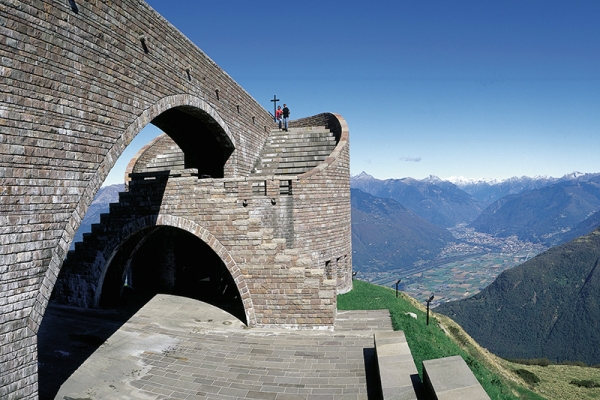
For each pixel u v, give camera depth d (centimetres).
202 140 2238
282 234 1900
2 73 832
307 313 1475
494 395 1340
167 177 1611
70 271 1859
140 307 1808
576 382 2500
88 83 1070
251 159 2467
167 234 2127
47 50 937
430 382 755
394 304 2125
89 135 1077
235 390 1056
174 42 1520
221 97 2000
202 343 1374
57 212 983
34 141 914
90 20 1070
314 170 1980
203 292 2078
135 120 1281
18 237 889
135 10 1269
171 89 1505
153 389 1074
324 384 1072
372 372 1129
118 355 1291
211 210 1545
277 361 1219
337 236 2141
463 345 2253
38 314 945
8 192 862
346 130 2398
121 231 1725
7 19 837
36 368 941
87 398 1033
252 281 1505
